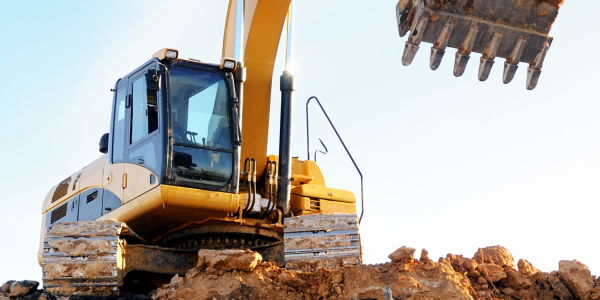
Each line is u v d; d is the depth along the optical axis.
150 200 10.17
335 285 8.64
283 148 11.76
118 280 9.45
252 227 11.07
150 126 10.48
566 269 9.53
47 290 9.30
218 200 10.32
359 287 8.58
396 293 8.45
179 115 10.42
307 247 9.58
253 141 11.80
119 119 11.20
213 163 10.42
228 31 12.41
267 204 11.46
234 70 10.96
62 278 9.29
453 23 8.66
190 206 10.20
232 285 8.55
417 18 8.66
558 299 9.41
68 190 12.80
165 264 10.31
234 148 10.60
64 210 12.75
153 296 8.71
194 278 8.68
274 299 8.52
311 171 12.61
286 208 11.52
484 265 9.61
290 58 12.21
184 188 10.15
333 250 9.55
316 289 8.79
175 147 10.26
